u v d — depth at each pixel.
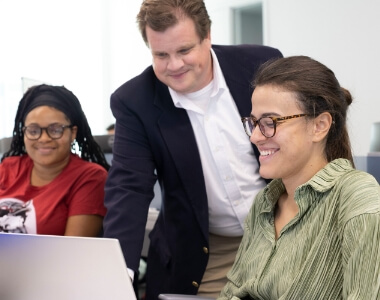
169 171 1.57
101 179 1.88
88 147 2.05
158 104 1.54
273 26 4.71
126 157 1.54
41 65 5.84
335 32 4.25
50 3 5.87
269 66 1.11
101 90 6.19
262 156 1.10
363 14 4.05
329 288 0.98
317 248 1.00
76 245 0.92
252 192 1.60
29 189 1.89
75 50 6.04
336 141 1.11
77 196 1.84
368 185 0.98
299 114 1.05
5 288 0.98
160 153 1.56
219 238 1.66
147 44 1.41
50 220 1.82
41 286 0.96
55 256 0.94
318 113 1.06
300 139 1.06
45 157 1.86
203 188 1.56
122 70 6.13
